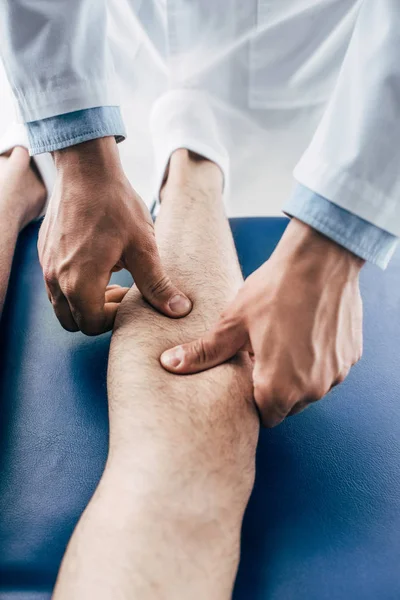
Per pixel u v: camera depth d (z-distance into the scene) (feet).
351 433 2.18
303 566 1.78
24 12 2.12
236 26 3.37
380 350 2.52
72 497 2.00
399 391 2.34
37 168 3.34
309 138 4.19
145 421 1.84
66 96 2.16
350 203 1.77
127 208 2.22
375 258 1.88
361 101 1.75
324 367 1.89
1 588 1.77
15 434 2.20
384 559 1.80
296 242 1.86
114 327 2.27
